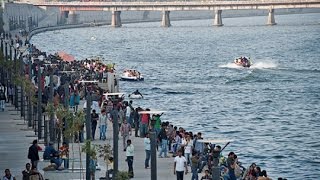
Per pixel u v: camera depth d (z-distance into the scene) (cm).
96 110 11581
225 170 7662
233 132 13650
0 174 8475
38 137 10412
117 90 14388
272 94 19575
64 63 17375
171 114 16050
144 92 19650
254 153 11669
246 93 19788
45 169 8431
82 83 14125
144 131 10269
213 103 17788
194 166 7950
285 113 16300
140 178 8312
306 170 10600
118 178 7031
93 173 7856
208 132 13675
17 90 13138
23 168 8812
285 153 11662
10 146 10038
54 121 9869
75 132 9000
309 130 13900
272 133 13525
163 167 8744
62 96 12319
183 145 8619
